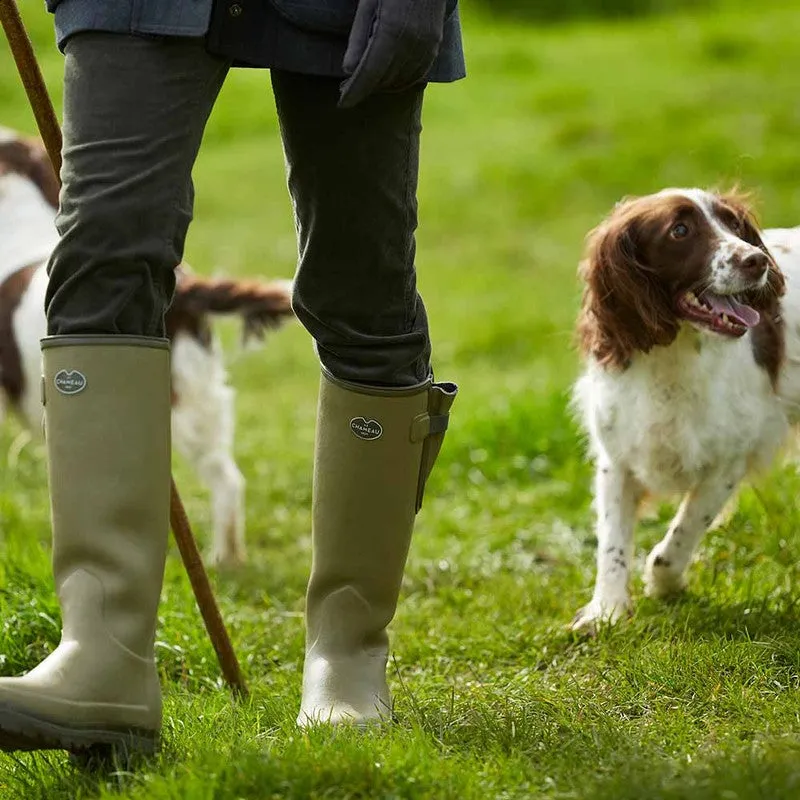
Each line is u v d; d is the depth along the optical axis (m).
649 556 7.71
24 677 4.41
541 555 9.02
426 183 25.31
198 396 9.95
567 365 15.96
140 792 4.24
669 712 5.41
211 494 9.97
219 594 8.43
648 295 7.21
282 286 10.06
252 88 32.25
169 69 4.33
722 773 4.20
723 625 6.68
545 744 4.84
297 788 4.18
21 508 11.09
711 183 23.73
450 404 5.27
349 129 4.62
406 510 5.21
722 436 7.37
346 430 5.09
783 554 7.95
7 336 9.81
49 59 32.25
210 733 5.04
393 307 4.93
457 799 4.20
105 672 4.44
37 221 10.27
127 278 4.40
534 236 22.64
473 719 5.15
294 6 4.38
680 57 33.31
